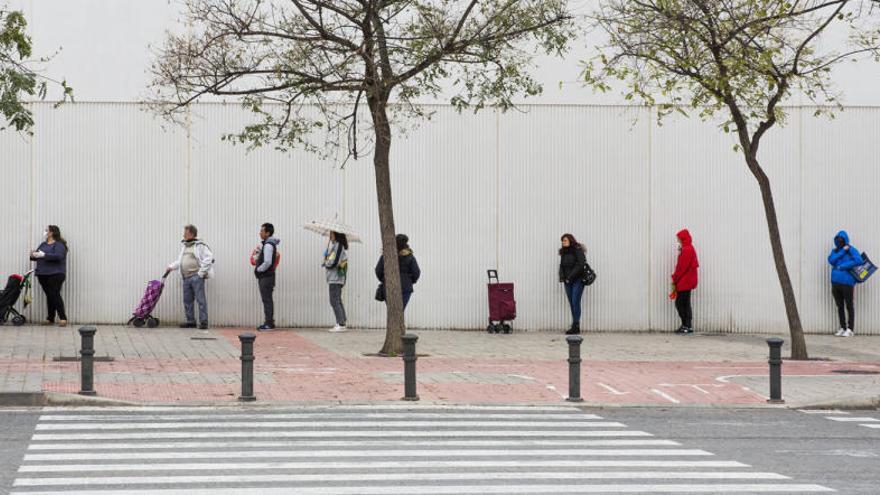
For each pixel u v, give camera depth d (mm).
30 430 11453
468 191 24656
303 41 18422
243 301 24234
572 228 24891
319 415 12953
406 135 23484
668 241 25109
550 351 20391
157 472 9125
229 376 15734
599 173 24938
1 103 16984
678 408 14258
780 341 14820
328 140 24266
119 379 15164
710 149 25172
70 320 23859
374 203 24453
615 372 17172
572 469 9508
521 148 24766
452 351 20016
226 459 9805
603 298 24922
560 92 24828
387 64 18531
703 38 18516
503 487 8594
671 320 25094
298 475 9039
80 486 8500
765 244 25266
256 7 18641
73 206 23875
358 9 18375
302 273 24359
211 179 24172
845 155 25484
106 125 23953
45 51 23766
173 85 21688
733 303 25203
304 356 18594
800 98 25391
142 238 24031
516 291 24734
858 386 16078
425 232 24578
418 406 13797
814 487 8805
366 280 24406
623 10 19375
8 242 23656
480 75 20578
